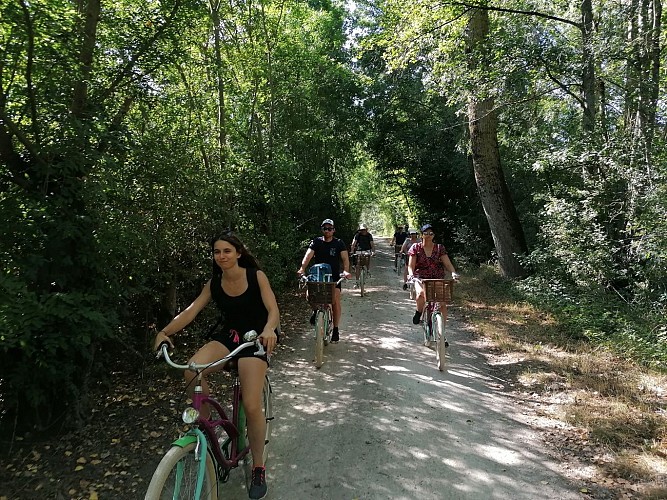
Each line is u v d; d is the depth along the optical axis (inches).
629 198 351.3
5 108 169.6
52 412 178.7
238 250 133.3
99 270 181.3
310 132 669.9
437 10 456.8
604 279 368.2
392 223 2004.2
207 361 123.6
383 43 519.5
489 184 533.0
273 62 526.0
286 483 147.9
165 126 259.3
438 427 186.4
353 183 1472.7
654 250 311.1
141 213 233.3
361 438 177.5
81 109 187.5
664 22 392.2
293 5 531.2
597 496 140.1
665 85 396.8
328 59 725.9
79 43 186.7
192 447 109.2
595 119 388.2
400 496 140.8
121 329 222.5
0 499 137.8
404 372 252.1
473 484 146.7
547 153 400.8
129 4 228.5
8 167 170.9
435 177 859.4
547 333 324.5
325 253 293.9
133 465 159.2
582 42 389.4
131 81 212.5
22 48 169.2
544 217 453.4
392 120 870.4
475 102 470.9
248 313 137.7
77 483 148.0
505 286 499.5
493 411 202.1
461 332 339.9
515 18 437.4
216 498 117.0
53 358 166.2
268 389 165.8
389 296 499.2
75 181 172.9
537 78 424.2
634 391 216.1
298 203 629.9
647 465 154.4
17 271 161.5
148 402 210.8
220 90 396.5
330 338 299.7
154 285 263.1
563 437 177.5
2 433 166.7
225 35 435.2
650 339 285.4
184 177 252.5
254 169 424.2
